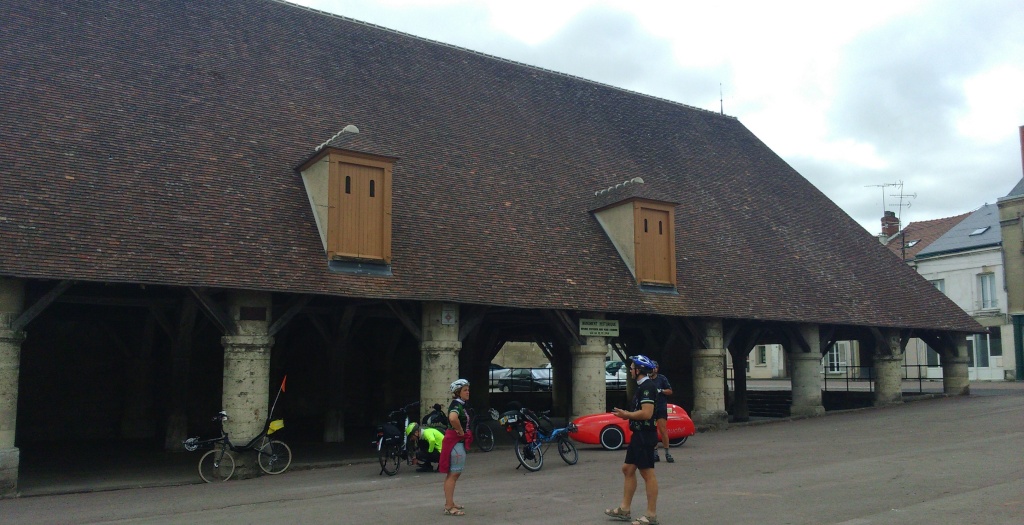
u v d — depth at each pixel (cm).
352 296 1360
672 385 2414
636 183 1911
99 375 1895
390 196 1484
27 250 1112
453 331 1534
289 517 886
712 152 2611
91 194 1256
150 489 1175
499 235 1706
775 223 2377
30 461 1512
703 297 1891
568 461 1324
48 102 1374
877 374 2370
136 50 1614
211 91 1630
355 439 1914
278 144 1598
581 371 1719
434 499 997
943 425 1716
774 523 776
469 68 2289
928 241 4684
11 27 1480
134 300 1552
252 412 1302
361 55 2048
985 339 3866
